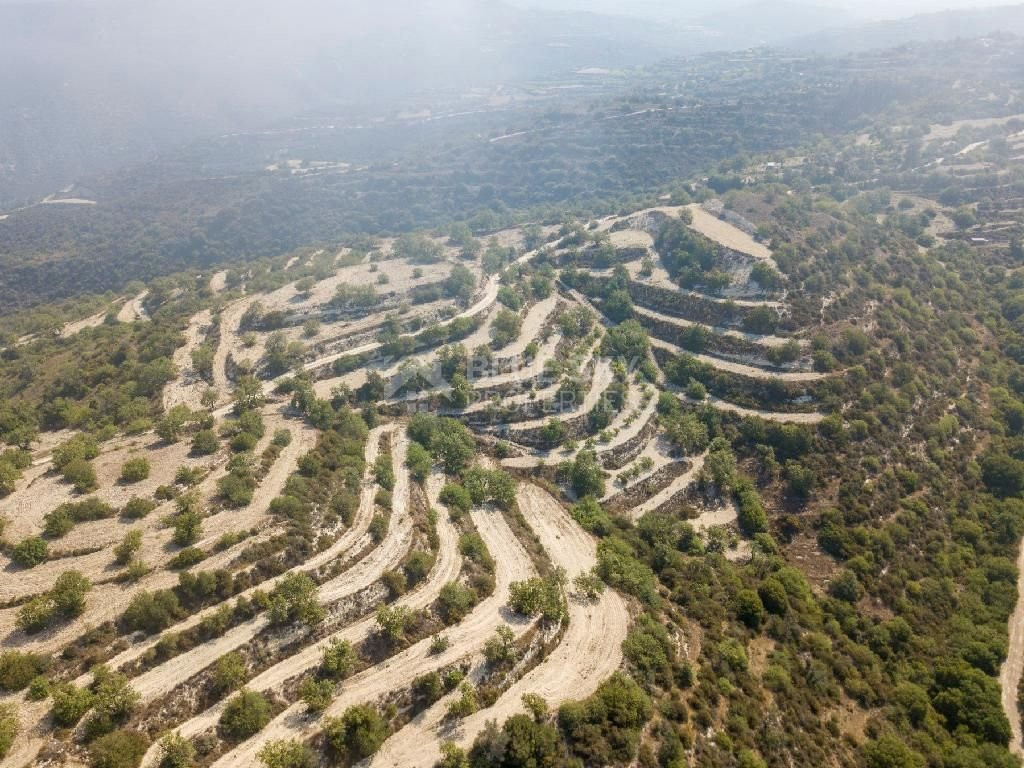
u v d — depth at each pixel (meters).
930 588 130.88
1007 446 165.38
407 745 82.88
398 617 97.00
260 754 75.38
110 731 78.19
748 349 192.88
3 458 133.75
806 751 93.06
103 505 112.62
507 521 135.38
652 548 137.38
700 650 105.50
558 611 103.81
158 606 91.62
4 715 76.50
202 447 133.88
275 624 94.19
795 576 130.88
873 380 177.62
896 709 104.94
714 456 166.25
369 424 168.62
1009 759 96.50
